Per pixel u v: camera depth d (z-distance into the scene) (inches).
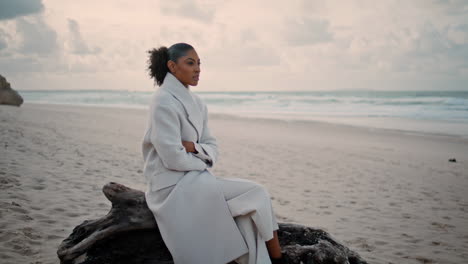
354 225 189.2
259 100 1967.3
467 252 155.3
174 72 100.7
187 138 98.0
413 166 366.0
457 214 213.0
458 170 349.1
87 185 211.8
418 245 162.4
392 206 227.8
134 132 524.4
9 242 125.0
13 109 776.3
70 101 1939.0
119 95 2765.7
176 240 91.4
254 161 365.7
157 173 95.7
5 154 263.1
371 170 341.7
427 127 735.7
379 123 817.5
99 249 102.3
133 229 102.8
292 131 659.4
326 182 289.7
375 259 145.2
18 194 176.7
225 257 92.0
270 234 91.8
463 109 1162.0
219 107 1514.5
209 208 92.4
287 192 255.1
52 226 145.5
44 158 269.4
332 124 791.7
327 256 99.3
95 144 374.9
